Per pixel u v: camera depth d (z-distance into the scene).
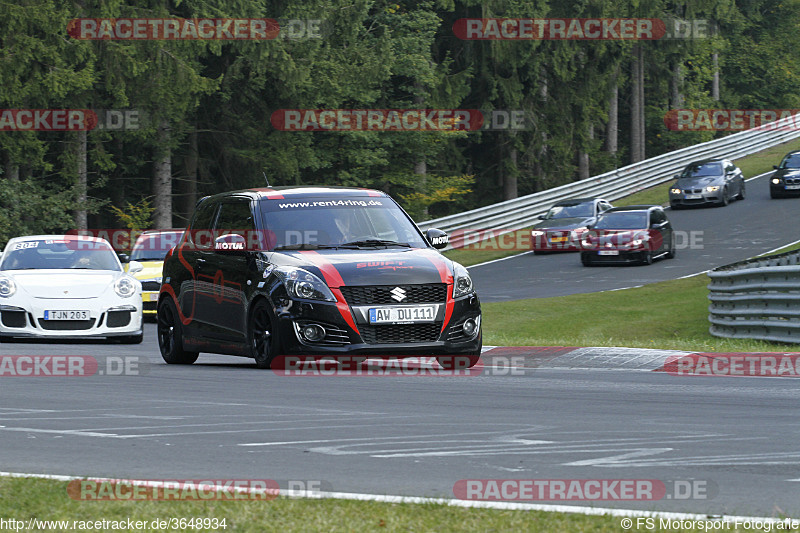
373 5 183.25
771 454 23.38
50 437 26.09
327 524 16.72
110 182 151.25
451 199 190.62
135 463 22.80
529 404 31.66
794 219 137.38
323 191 44.94
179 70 129.50
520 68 198.25
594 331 75.94
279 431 26.70
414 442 25.05
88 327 56.75
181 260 46.94
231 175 156.12
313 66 148.50
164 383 37.38
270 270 40.72
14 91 118.88
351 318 38.66
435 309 39.56
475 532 16.25
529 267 119.81
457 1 198.50
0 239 114.88
